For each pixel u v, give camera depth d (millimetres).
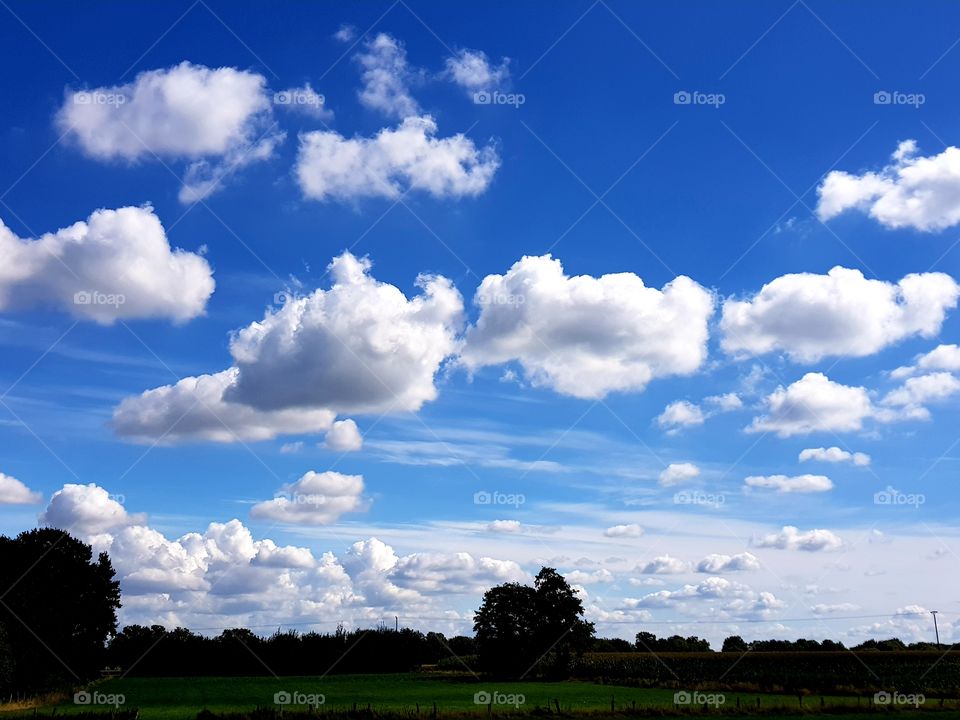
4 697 68625
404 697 79375
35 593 83812
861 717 56000
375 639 132875
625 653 146625
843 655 129250
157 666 126938
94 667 90500
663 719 55500
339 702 73375
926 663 115125
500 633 120000
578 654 121688
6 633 72062
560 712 56531
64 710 61594
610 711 57344
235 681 110500
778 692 80938
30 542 88188
